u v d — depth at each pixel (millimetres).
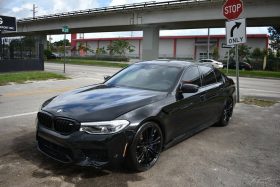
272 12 28750
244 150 5477
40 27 53531
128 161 4137
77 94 4879
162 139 4695
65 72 23094
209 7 32531
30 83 14742
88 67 33531
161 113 4551
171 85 5195
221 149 5469
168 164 4652
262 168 4684
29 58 20672
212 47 65312
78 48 82812
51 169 4270
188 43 69125
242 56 50531
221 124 7059
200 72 6098
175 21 35531
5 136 5738
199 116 5770
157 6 36281
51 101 4723
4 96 10672
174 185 3988
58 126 4078
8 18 19328
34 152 4902
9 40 19422
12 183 3842
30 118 7270
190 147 5488
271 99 12094
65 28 22578
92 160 3912
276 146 5793
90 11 43469
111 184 3918
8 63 19172
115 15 41156
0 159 4586
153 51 40219
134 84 5418
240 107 9789
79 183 3904
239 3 9828
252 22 33844
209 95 6059
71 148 3891
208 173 4406
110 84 5582
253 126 7289
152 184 3982
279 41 46062
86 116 3965
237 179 4254
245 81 22234
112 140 3871
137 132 4105
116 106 4203
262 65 48375
